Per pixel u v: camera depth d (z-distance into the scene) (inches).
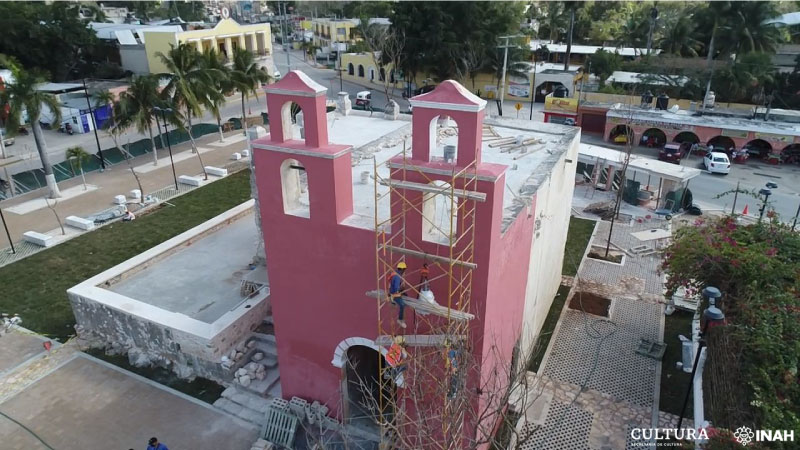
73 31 2541.8
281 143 559.2
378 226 545.3
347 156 551.2
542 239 759.7
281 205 583.2
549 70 2458.2
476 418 485.1
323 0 5029.5
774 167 1670.8
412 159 521.0
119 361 811.4
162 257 1023.6
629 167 1344.7
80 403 727.7
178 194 1439.5
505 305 615.5
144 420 696.4
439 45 2282.2
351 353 684.7
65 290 1002.7
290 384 684.7
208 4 5949.8
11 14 2406.5
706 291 581.9
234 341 768.9
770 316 597.9
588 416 693.9
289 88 531.8
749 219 1246.3
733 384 566.9
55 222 1284.4
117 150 1701.5
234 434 671.8
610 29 3159.5
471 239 502.9
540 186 687.7
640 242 1168.2
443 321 533.0
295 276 613.0
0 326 899.4
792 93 2055.9
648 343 826.2
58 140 1974.7
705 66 2204.7
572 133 927.7
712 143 1814.7
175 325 757.9
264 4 6441.9
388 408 655.1
